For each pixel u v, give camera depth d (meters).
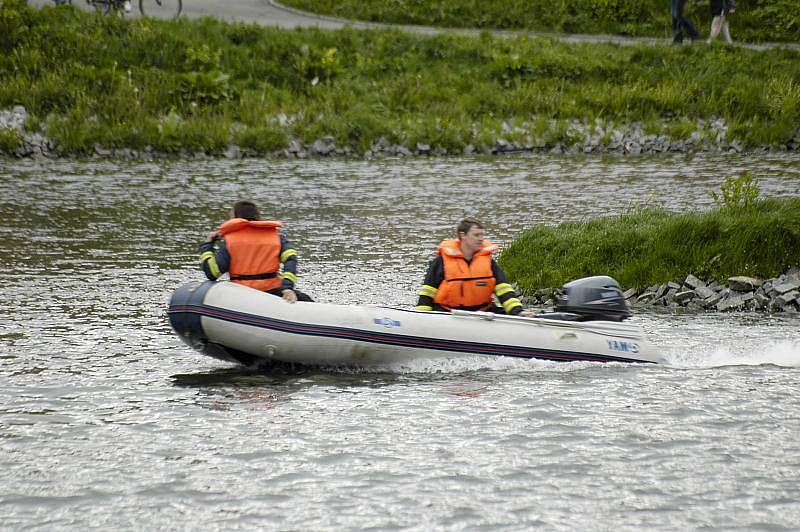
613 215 66.31
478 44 119.50
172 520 21.12
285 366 32.47
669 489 22.61
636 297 45.91
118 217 66.56
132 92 100.50
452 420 27.28
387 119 102.56
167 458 24.50
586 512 21.44
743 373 32.41
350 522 21.00
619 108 106.25
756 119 102.56
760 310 43.12
